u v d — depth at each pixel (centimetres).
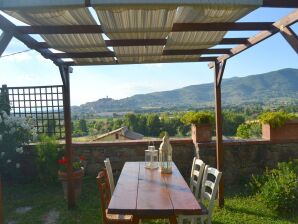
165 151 406
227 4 223
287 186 488
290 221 446
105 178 388
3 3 224
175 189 324
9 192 627
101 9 231
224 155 631
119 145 684
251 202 524
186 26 302
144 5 222
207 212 356
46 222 470
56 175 660
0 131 650
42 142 661
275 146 636
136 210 265
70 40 354
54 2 222
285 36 274
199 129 638
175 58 481
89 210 516
